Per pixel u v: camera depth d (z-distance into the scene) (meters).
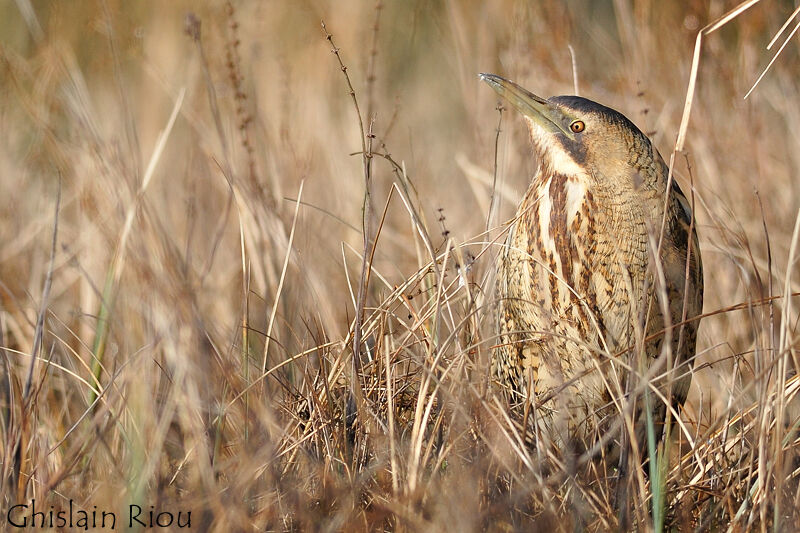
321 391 7.80
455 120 15.71
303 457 7.17
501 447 7.08
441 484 6.73
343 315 10.02
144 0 15.87
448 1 16.20
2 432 7.39
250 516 6.54
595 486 7.54
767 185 12.14
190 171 12.38
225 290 10.31
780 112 13.52
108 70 14.94
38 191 12.73
